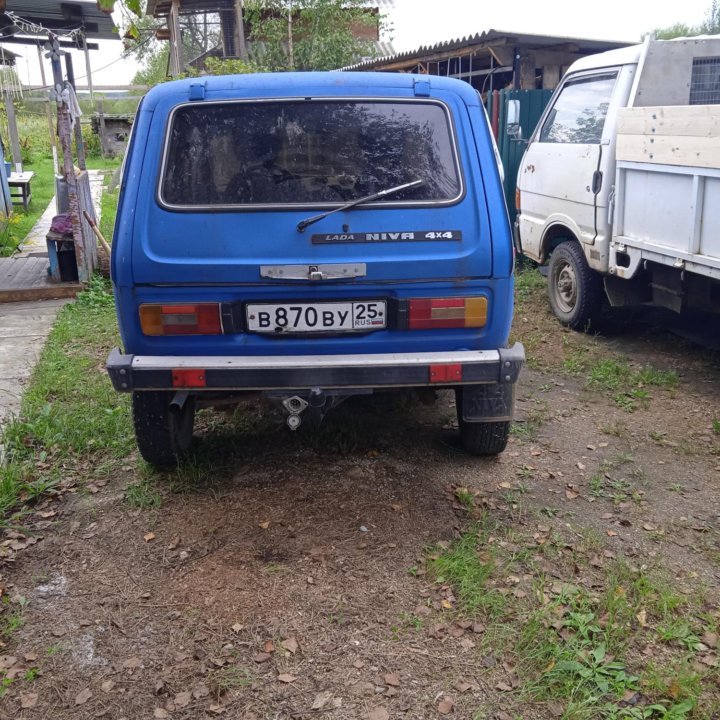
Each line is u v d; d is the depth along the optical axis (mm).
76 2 9461
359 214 3457
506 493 3949
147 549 3486
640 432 4758
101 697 2631
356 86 3594
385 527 3596
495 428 4113
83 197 9133
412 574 3256
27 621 3018
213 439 4535
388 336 3561
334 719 2521
